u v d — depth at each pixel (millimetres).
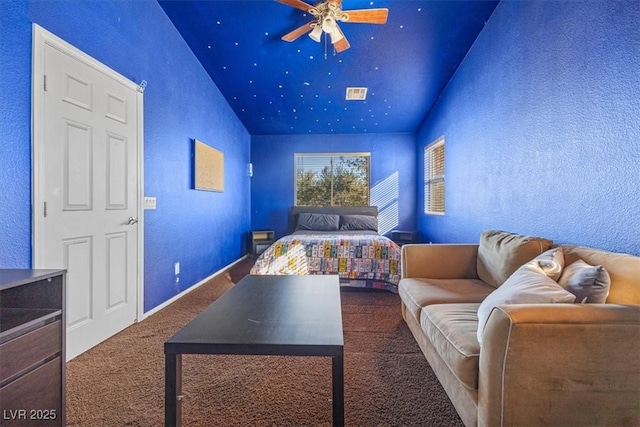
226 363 1951
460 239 3770
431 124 5031
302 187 6258
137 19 2674
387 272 3588
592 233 1730
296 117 5434
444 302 1829
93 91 2180
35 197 1759
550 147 2084
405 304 2285
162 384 1725
